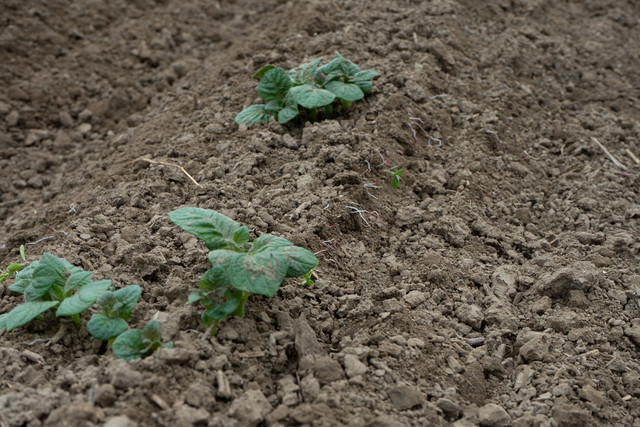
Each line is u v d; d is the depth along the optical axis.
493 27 2.04
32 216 1.64
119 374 1.23
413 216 1.52
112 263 1.41
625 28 2.29
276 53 1.80
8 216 1.71
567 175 1.68
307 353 1.30
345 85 1.62
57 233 1.51
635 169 1.70
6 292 1.38
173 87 1.96
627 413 1.32
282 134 1.62
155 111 1.84
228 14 2.50
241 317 1.32
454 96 1.75
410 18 1.89
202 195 1.51
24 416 1.21
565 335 1.40
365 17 1.91
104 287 1.29
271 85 1.62
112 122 1.93
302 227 1.46
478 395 1.32
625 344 1.39
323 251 1.44
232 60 1.86
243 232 1.33
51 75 2.07
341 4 2.04
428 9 1.94
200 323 1.32
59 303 1.31
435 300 1.42
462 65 1.82
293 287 1.39
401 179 1.58
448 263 1.47
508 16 2.13
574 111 1.84
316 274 1.42
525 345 1.37
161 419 1.21
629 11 2.40
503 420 1.29
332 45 1.80
